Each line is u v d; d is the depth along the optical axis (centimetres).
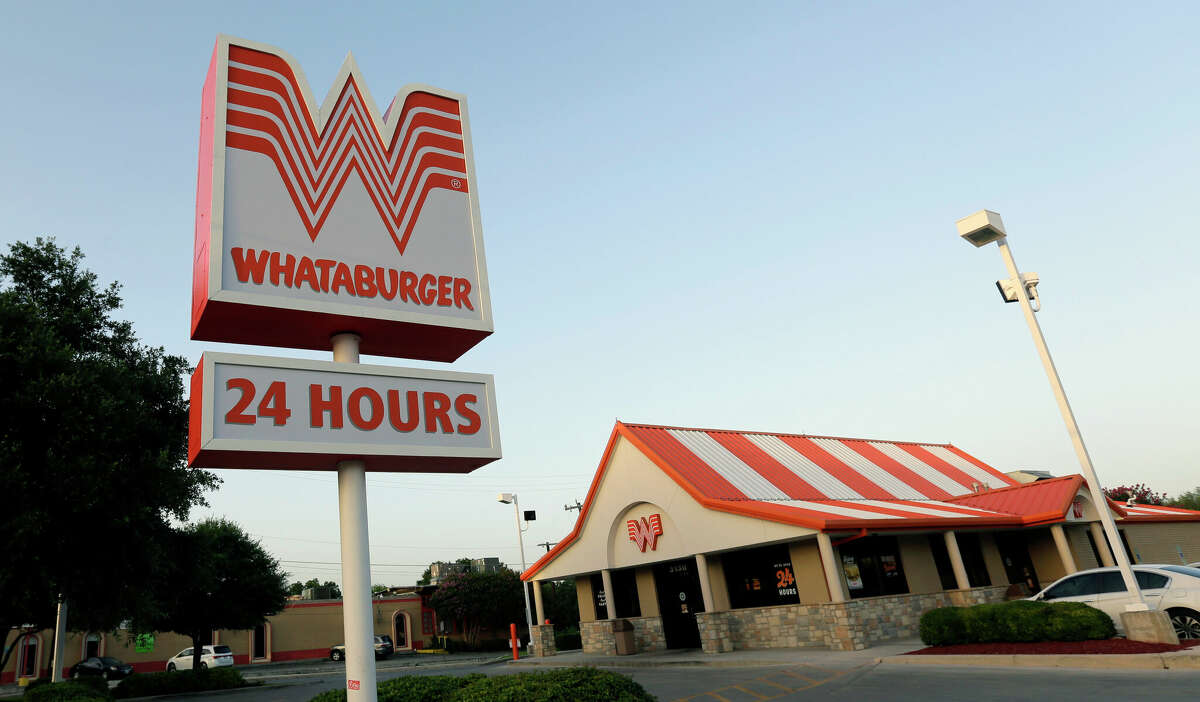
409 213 920
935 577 2255
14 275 1933
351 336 866
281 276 800
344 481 794
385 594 6125
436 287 905
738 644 2212
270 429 729
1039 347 1485
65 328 1903
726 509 2105
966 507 2575
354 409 784
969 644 1530
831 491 2517
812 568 2052
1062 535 2330
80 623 2162
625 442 2512
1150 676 1080
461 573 5934
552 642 2920
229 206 792
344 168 891
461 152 999
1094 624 1355
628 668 2147
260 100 854
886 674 1373
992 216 1475
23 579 1534
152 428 1811
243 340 851
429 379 843
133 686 2767
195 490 2139
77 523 1616
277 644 4969
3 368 1538
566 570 2730
